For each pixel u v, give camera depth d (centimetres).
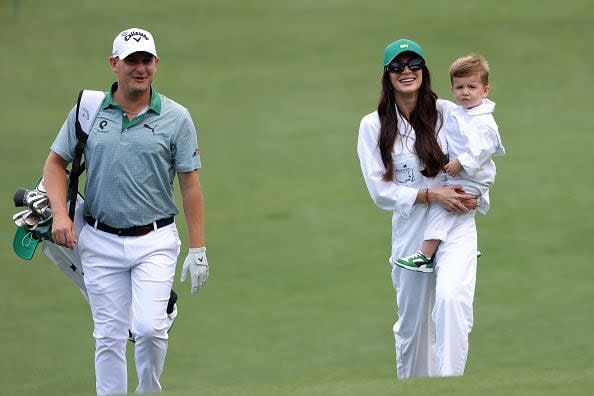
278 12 11338
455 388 2352
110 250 2862
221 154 7981
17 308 5528
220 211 6975
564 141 7888
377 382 2470
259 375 4431
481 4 11206
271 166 7738
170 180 2897
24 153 7994
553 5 11075
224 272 6009
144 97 2819
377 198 3002
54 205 2844
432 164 2953
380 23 10844
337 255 6219
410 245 3025
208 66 9988
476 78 2959
